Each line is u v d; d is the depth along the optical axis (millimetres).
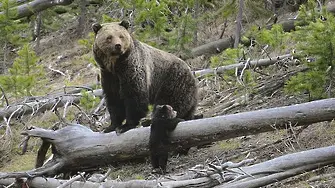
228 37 21141
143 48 12336
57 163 11688
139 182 10234
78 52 24391
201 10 21891
